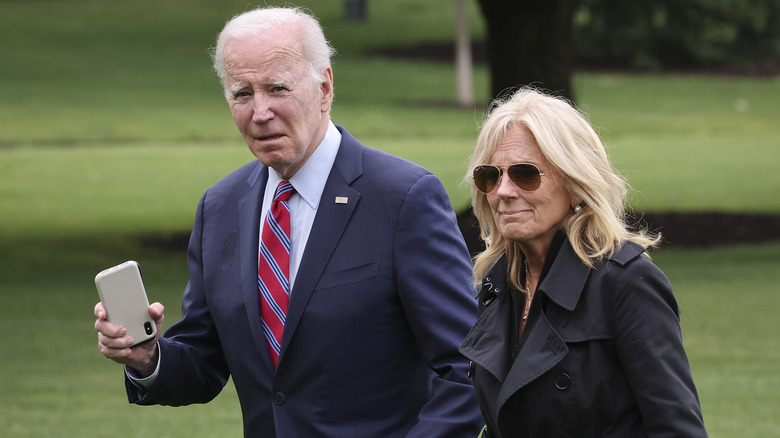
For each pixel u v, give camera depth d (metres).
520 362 9.84
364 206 11.54
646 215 60.38
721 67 144.88
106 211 64.88
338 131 12.12
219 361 12.52
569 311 9.78
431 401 11.18
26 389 29.89
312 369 11.27
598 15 145.50
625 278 9.60
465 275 11.62
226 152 89.44
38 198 69.06
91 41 148.25
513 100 10.30
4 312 40.56
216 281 11.96
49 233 58.22
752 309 38.94
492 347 10.27
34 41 146.88
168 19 163.62
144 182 75.31
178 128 101.69
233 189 12.38
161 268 49.62
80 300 42.94
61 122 103.19
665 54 145.38
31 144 92.62
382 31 159.25
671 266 47.91
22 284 46.12
